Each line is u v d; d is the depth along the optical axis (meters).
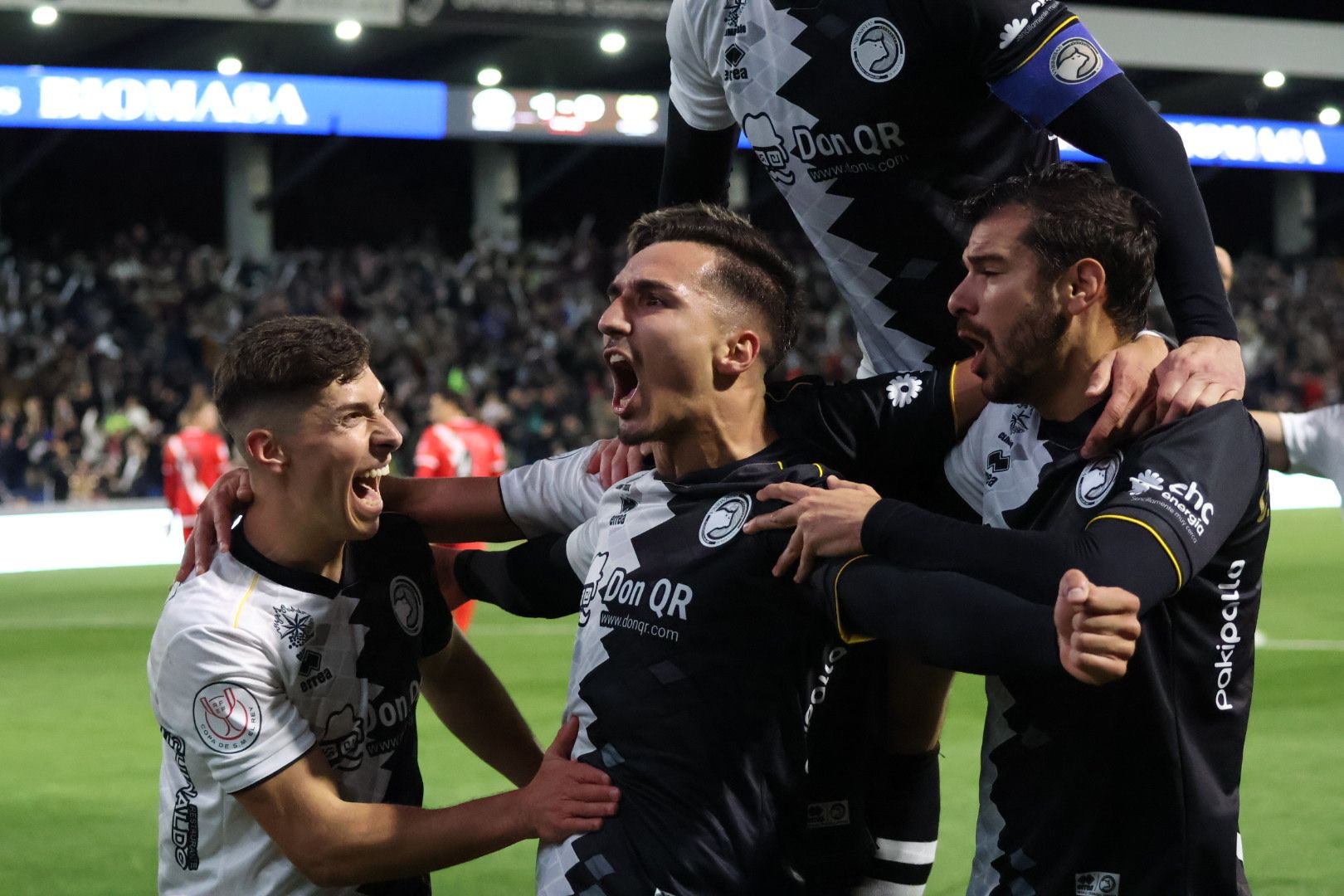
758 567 1.83
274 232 22.81
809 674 1.86
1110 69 1.99
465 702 2.37
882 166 2.14
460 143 23.67
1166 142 1.94
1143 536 1.59
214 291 19.22
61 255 20.03
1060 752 1.80
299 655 1.99
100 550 12.91
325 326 1.95
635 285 1.87
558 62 20.20
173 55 18.69
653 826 1.80
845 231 2.22
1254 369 19.14
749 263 1.89
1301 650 7.11
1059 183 1.77
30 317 17.92
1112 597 1.48
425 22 15.24
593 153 24.38
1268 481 1.80
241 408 1.94
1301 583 9.60
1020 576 1.61
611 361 1.90
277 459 1.94
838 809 1.96
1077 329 1.78
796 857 1.88
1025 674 1.76
